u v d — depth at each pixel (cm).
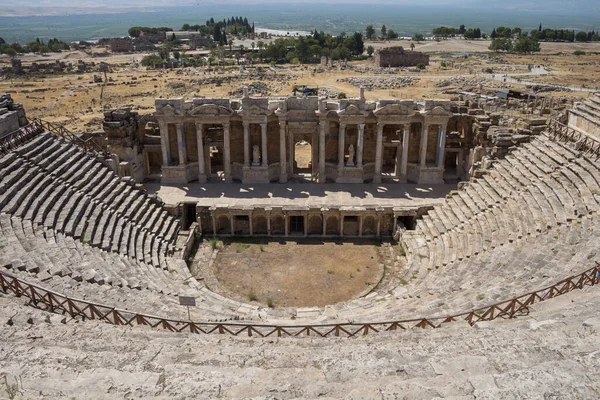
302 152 7275
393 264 3988
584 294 2070
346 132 5241
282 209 4384
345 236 4488
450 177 5262
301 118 4997
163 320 2006
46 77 16838
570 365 1274
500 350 1450
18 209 3155
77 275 2578
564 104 7169
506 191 3869
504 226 3472
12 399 1195
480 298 2416
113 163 4378
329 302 3456
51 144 4031
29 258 2597
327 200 4666
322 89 12500
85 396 1217
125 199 4075
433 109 4809
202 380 1312
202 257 4106
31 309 1928
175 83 13475
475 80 13738
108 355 1458
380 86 13175
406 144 4966
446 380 1289
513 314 2030
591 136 3969
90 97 12112
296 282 3719
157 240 3875
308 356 1527
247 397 1237
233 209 4403
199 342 1750
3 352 1448
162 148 5078
